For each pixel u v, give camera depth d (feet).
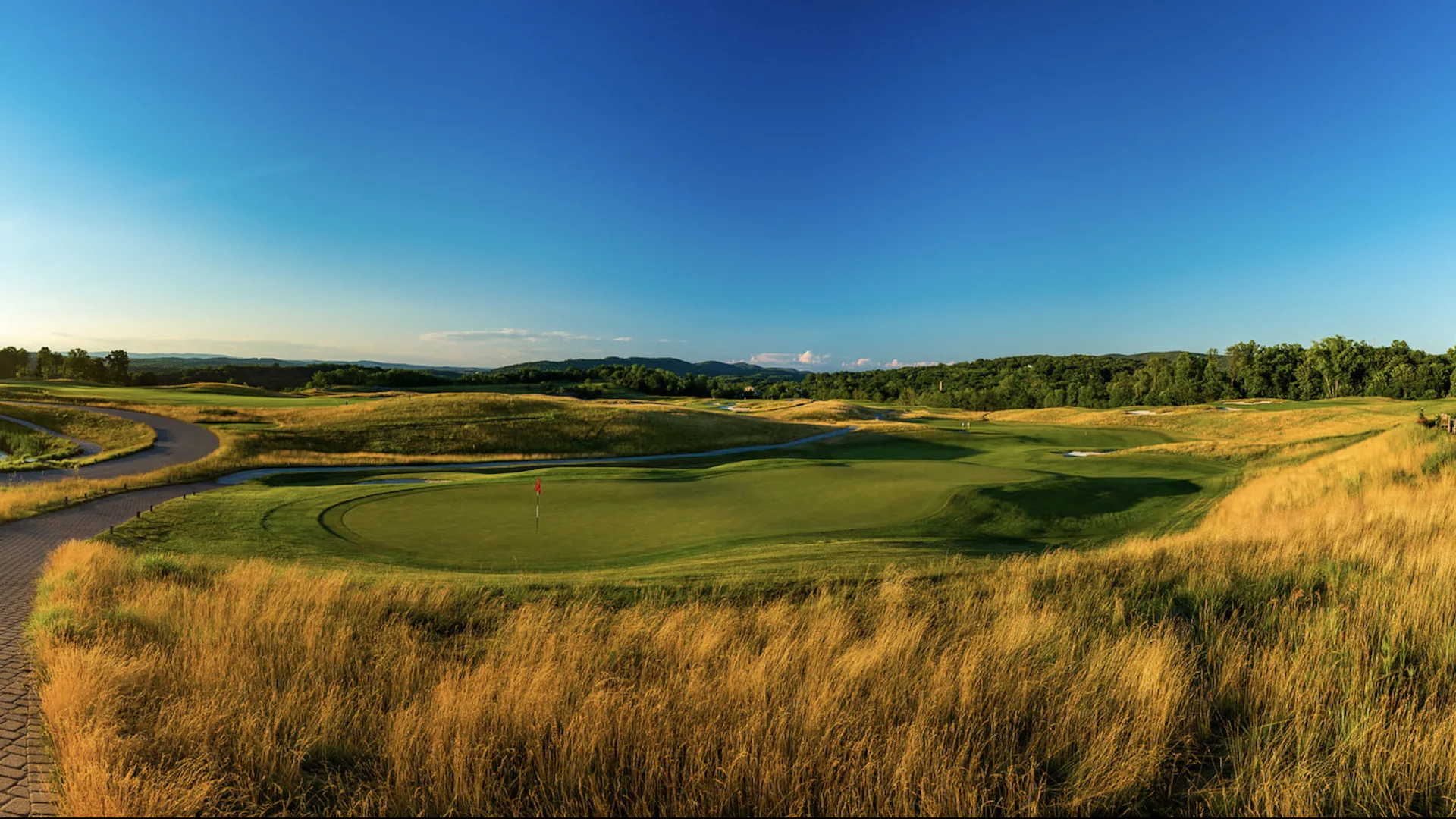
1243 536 33.47
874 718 14.05
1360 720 12.77
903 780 11.70
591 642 20.52
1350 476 55.26
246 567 34.24
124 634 21.31
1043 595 23.63
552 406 217.56
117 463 122.93
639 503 70.38
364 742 14.60
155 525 58.65
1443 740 11.86
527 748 13.66
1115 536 54.90
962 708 14.10
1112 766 12.28
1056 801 11.80
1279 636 17.16
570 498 73.31
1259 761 12.05
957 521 60.23
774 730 13.44
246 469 122.21
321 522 60.54
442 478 108.47
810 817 11.62
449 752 13.24
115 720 14.97
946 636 19.43
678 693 15.61
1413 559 22.98
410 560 46.06
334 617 24.27
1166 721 13.46
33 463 116.67
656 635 20.92
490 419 195.42
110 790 12.37
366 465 141.59
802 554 40.42
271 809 12.75
